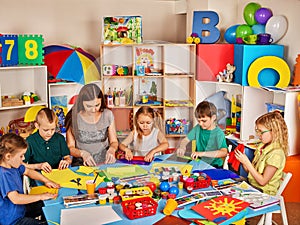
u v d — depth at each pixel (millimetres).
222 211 1935
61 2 4832
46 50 4504
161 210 1963
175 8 5441
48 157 2762
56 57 4402
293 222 3197
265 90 4047
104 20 4305
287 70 3850
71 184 2305
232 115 4332
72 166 2713
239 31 4117
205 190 2227
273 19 3943
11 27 4570
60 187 2270
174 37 5531
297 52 3867
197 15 4469
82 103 2342
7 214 2258
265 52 3963
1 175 2236
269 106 3887
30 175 2352
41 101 4547
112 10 5145
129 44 3646
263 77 3984
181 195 2137
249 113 4031
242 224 2170
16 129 4344
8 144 2268
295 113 3580
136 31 4324
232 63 4254
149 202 1983
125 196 2053
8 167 2295
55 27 4844
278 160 2678
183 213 1934
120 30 4305
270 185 2711
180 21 5520
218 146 2547
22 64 4324
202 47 4328
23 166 2381
